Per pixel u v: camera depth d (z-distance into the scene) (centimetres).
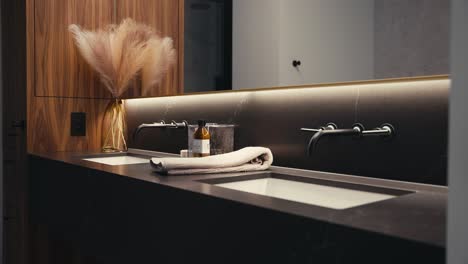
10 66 220
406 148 112
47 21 201
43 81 201
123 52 205
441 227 65
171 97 197
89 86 215
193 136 149
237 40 162
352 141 124
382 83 117
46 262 202
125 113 217
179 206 100
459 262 36
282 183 132
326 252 68
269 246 78
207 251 92
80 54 211
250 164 139
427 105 107
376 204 83
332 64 127
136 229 116
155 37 201
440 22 103
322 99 132
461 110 35
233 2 163
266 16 149
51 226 171
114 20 217
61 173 161
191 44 185
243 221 83
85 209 143
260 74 152
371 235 62
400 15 111
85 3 210
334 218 70
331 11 127
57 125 206
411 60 109
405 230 63
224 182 123
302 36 136
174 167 124
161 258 106
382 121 117
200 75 180
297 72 138
